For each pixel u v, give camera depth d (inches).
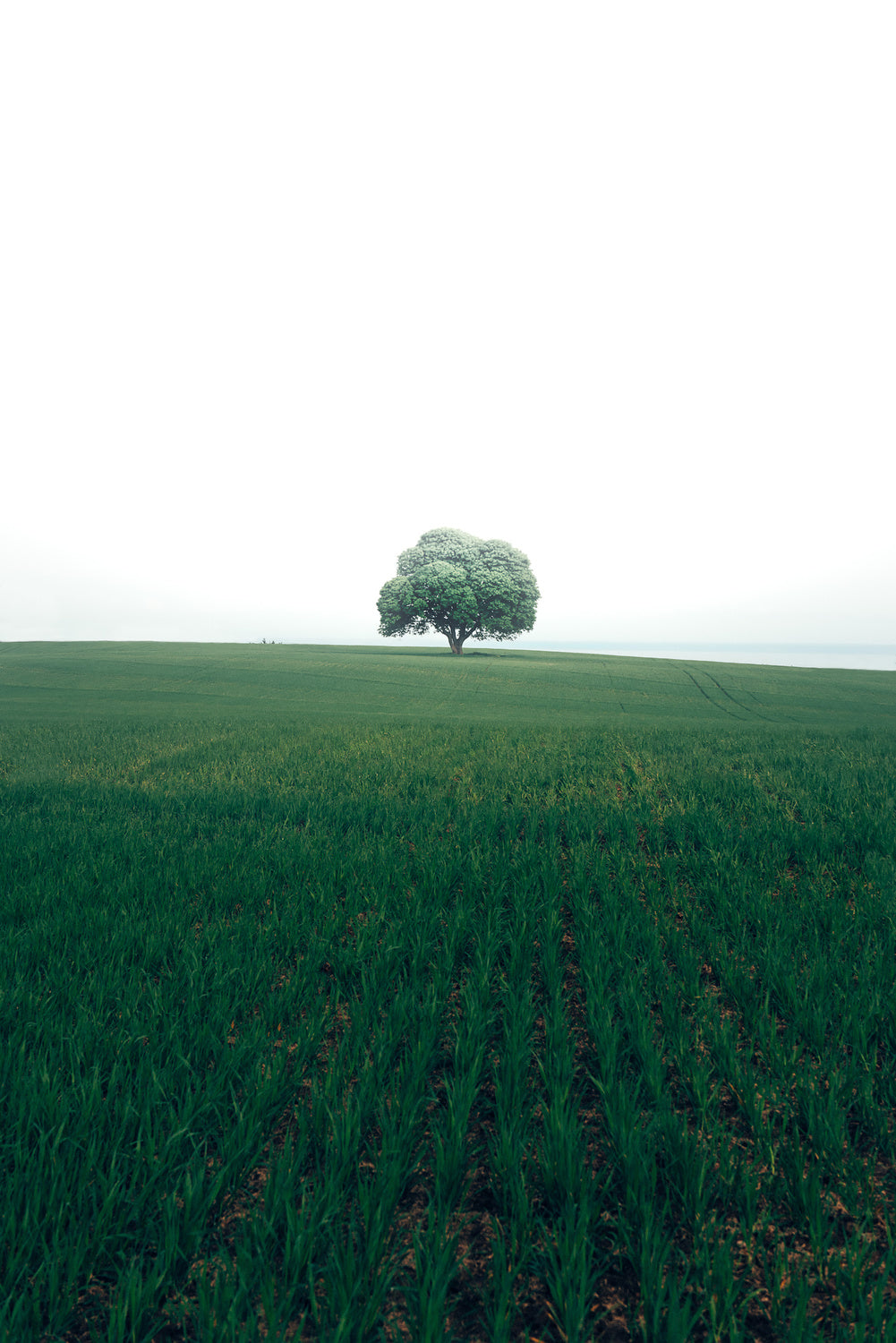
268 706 1617.9
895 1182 127.5
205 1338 91.0
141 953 226.7
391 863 336.2
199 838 413.4
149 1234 110.9
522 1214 112.0
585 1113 153.0
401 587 2947.8
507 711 1601.9
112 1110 138.2
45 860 350.3
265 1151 137.1
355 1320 96.4
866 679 2356.1
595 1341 97.1
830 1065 156.3
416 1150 138.2
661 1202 122.4
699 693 1967.3
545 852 358.6
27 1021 173.0
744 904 270.7
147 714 1422.2
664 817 453.4
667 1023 176.4
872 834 382.0
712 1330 93.4
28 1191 113.4
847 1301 100.2
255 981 200.8
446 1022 186.7
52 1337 96.4
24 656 2546.8
